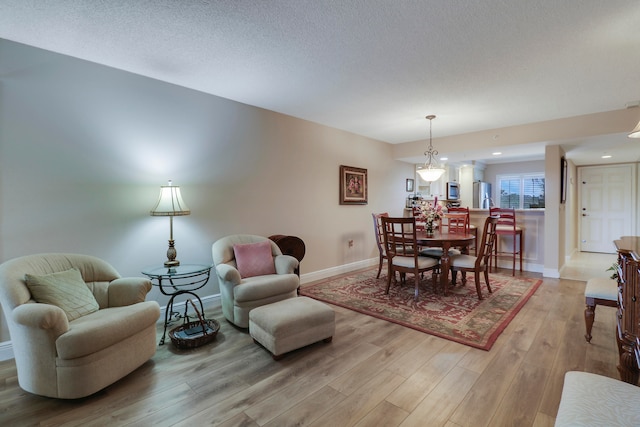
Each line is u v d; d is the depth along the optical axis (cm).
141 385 198
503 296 375
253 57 256
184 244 329
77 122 262
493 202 855
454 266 386
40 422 165
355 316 315
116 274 251
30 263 210
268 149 402
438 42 230
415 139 578
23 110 238
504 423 161
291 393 189
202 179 342
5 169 232
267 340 230
